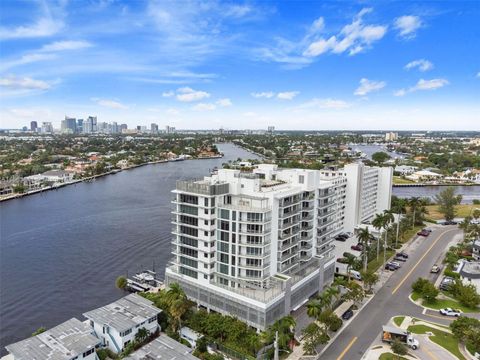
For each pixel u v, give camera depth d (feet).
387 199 627.87
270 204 303.07
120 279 386.73
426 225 631.15
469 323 273.13
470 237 521.24
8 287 390.01
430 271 424.46
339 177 529.45
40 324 322.96
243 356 256.73
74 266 446.19
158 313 290.97
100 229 590.96
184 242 326.65
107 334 270.26
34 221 635.25
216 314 290.97
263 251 296.51
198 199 308.81
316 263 357.41
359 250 481.05
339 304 340.18
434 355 261.24
